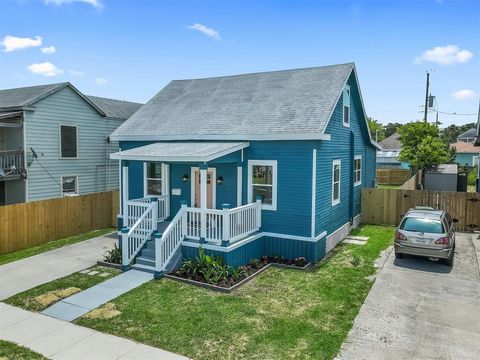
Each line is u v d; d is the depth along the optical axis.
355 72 15.91
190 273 10.78
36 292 9.83
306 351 6.97
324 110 12.64
